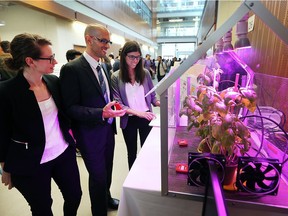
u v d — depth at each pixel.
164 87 0.62
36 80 0.97
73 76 1.12
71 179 1.18
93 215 1.38
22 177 0.98
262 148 0.78
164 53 21.03
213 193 0.47
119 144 2.84
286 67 0.91
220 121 0.61
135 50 1.53
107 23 8.34
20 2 3.69
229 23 0.52
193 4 17.30
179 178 0.74
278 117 0.81
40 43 0.91
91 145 1.24
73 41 5.99
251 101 0.61
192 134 1.05
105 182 1.35
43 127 0.99
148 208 0.75
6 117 0.92
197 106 0.74
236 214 0.64
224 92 0.66
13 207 1.63
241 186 0.62
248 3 0.49
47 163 1.03
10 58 0.92
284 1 0.96
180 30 19.69
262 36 1.18
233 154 0.64
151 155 0.98
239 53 1.05
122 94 1.64
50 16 5.20
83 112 1.12
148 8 15.92
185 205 0.71
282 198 0.62
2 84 0.91
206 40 0.55
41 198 1.05
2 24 5.48
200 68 0.90
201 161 0.64
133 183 0.76
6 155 0.97
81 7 5.93
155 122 1.47
